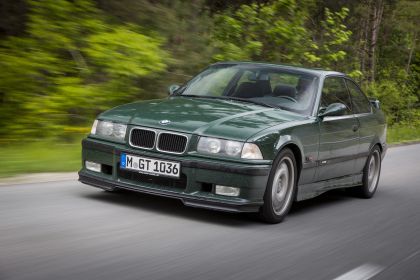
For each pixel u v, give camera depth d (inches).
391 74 1201.4
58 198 224.1
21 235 172.9
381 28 1231.5
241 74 268.2
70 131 354.3
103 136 228.7
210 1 633.0
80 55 402.9
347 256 189.5
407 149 598.2
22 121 341.7
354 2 944.3
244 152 210.1
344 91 293.3
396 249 204.7
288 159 227.9
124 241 177.8
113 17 446.6
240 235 201.6
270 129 220.5
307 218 243.9
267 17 578.2
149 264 158.1
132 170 219.0
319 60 595.5
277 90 258.8
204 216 222.5
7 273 140.0
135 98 422.3
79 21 399.9
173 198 222.8
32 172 265.7
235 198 210.1
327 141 256.2
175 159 212.7
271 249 188.1
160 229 197.0
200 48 496.7
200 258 169.2
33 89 366.9
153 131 217.8
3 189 229.8
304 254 186.5
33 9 392.5
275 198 223.9
